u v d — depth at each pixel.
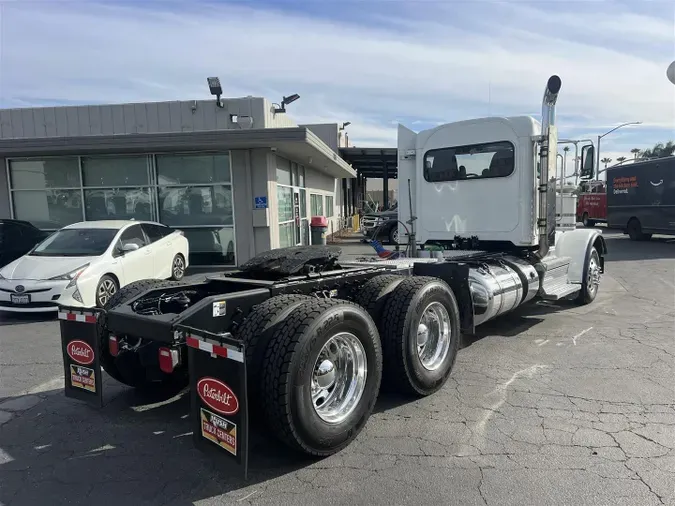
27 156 13.09
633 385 4.42
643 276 11.02
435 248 6.79
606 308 7.69
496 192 6.31
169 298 4.24
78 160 13.11
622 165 20.86
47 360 5.66
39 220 13.39
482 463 3.15
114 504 2.82
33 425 3.93
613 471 3.01
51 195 13.30
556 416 3.82
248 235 13.02
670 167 18.17
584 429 3.58
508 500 2.74
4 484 3.07
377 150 26.17
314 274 4.25
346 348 3.53
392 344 4.02
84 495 2.93
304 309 3.28
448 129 6.66
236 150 12.77
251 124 14.18
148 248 9.62
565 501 2.72
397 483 2.95
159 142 11.55
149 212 13.23
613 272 11.69
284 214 15.48
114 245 8.74
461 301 4.97
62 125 15.41
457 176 6.63
